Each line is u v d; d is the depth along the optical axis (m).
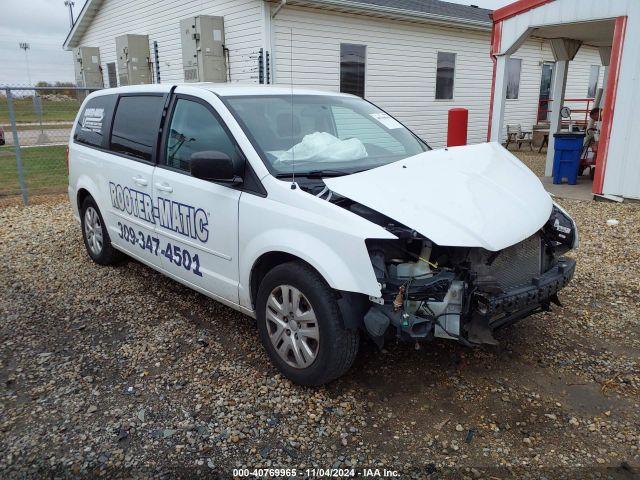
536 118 19.33
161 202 4.07
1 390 3.22
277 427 2.87
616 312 4.29
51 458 2.63
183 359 3.58
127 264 5.52
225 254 3.54
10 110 8.55
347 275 2.80
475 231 2.79
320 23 12.05
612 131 8.07
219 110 3.67
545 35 10.23
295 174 3.31
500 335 3.90
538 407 3.04
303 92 4.22
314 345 3.09
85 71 18.30
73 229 7.05
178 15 13.80
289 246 3.02
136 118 4.54
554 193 9.05
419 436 2.80
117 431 2.84
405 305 2.76
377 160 3.76
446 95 15.65
